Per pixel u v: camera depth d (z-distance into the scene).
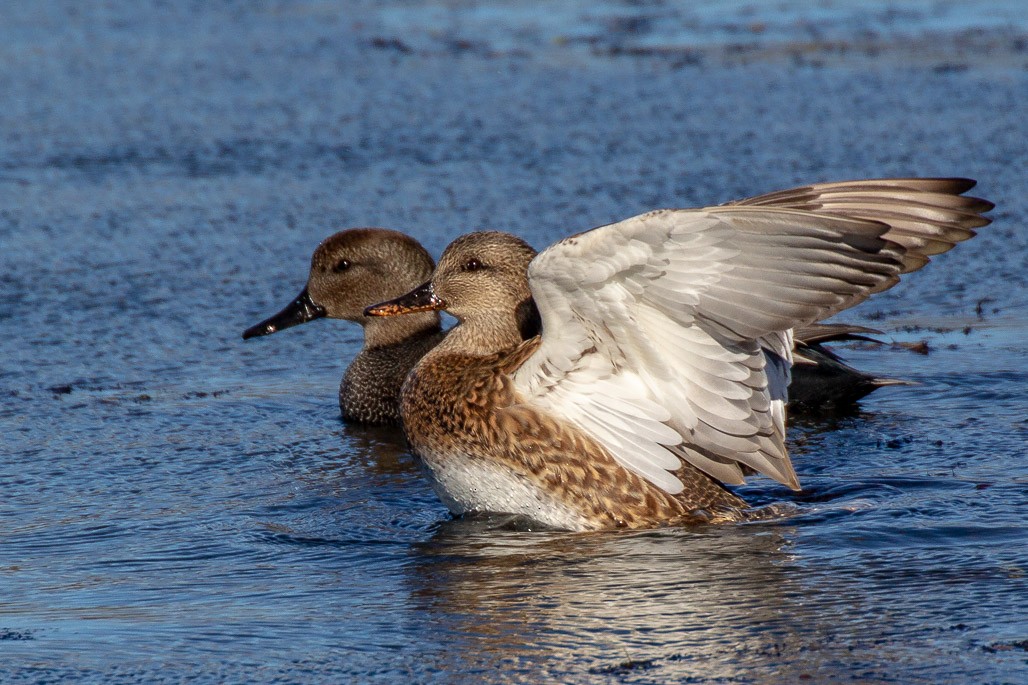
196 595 8.46
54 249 17.31
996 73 24.80
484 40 28.50
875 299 15.80
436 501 10.48
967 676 7.03
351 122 22.80
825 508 9.81
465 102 23.88
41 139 21.98
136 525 9.77
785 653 7.38
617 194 18.64
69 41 29.00
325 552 9.24
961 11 29.97
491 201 18.56
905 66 25.47
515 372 10.00
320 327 15.52
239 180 19.95
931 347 14.05
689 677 7.14
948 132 21.28
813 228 8.30
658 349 9.32
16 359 13.95
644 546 9.24
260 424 12.41
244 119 23.05
